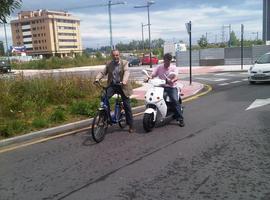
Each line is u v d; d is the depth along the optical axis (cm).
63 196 485
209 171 559
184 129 865
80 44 14625
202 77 2595
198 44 8288
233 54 4072
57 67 5556
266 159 607
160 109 854
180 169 573
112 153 677
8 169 607
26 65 5662
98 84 825
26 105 1073
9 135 815
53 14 13188
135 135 819
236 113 1052
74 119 997
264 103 1216
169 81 872
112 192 492
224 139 752
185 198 463
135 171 571
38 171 590
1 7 1046
